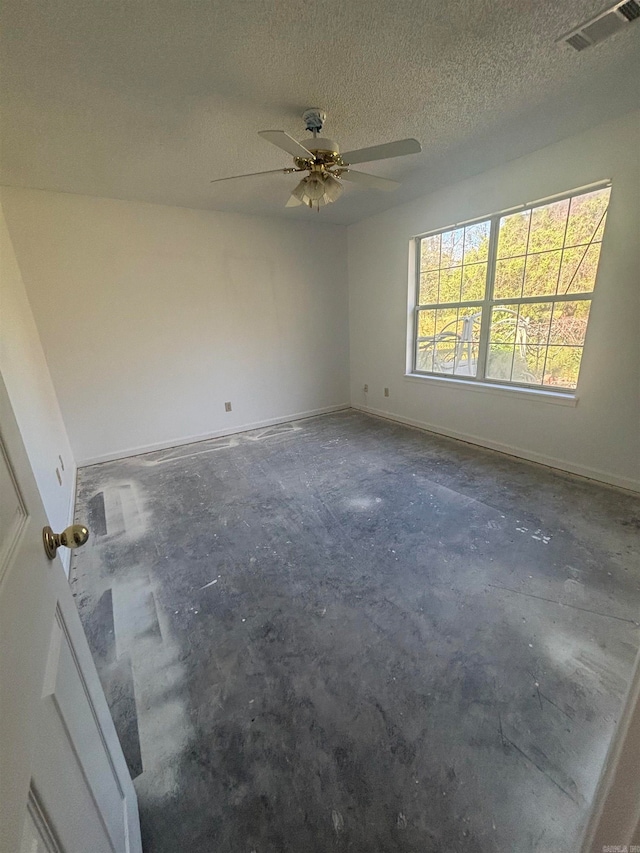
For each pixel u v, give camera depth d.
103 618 1.74
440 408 4.00
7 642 0.50
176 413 4.02
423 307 4.05
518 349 3.25
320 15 1.42
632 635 1.52
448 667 1.42
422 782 1.08
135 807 0.99
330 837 0.98
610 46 1.64
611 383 2.64
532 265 3.01
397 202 3.78
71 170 2.64
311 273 4.57
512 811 1.01
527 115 2.21
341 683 1.38
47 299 3.21
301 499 2.76
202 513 2.63
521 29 1.52
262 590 1.87
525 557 2.01
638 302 2.43
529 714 1.25
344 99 1.96
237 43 1.54
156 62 1.63
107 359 3.56
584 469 2.89
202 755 1.17
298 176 2.89
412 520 2.41
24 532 0.64
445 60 1.70
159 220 3.55
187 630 1.65
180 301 3.81
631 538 2.12
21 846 0.43
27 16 1.33
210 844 0.97
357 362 5.06
